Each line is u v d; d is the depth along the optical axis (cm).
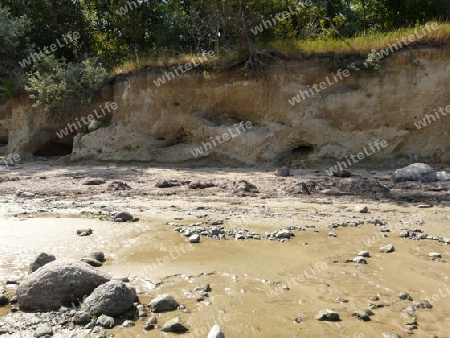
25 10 2464
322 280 465
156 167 1783
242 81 1742
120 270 485
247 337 333
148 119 1912
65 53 2528
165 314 371
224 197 1086
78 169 1728
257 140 1698
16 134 2272
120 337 328
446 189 1170
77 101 2042
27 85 2153
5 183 1312
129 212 860
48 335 326
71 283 386
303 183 1164
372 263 528
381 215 858
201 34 2269
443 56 1554
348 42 1677
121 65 2141
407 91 1586
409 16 2089
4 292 406
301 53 1697
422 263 530
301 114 1686
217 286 442
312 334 339
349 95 1639
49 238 609
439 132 1576
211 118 1842
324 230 716
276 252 574
